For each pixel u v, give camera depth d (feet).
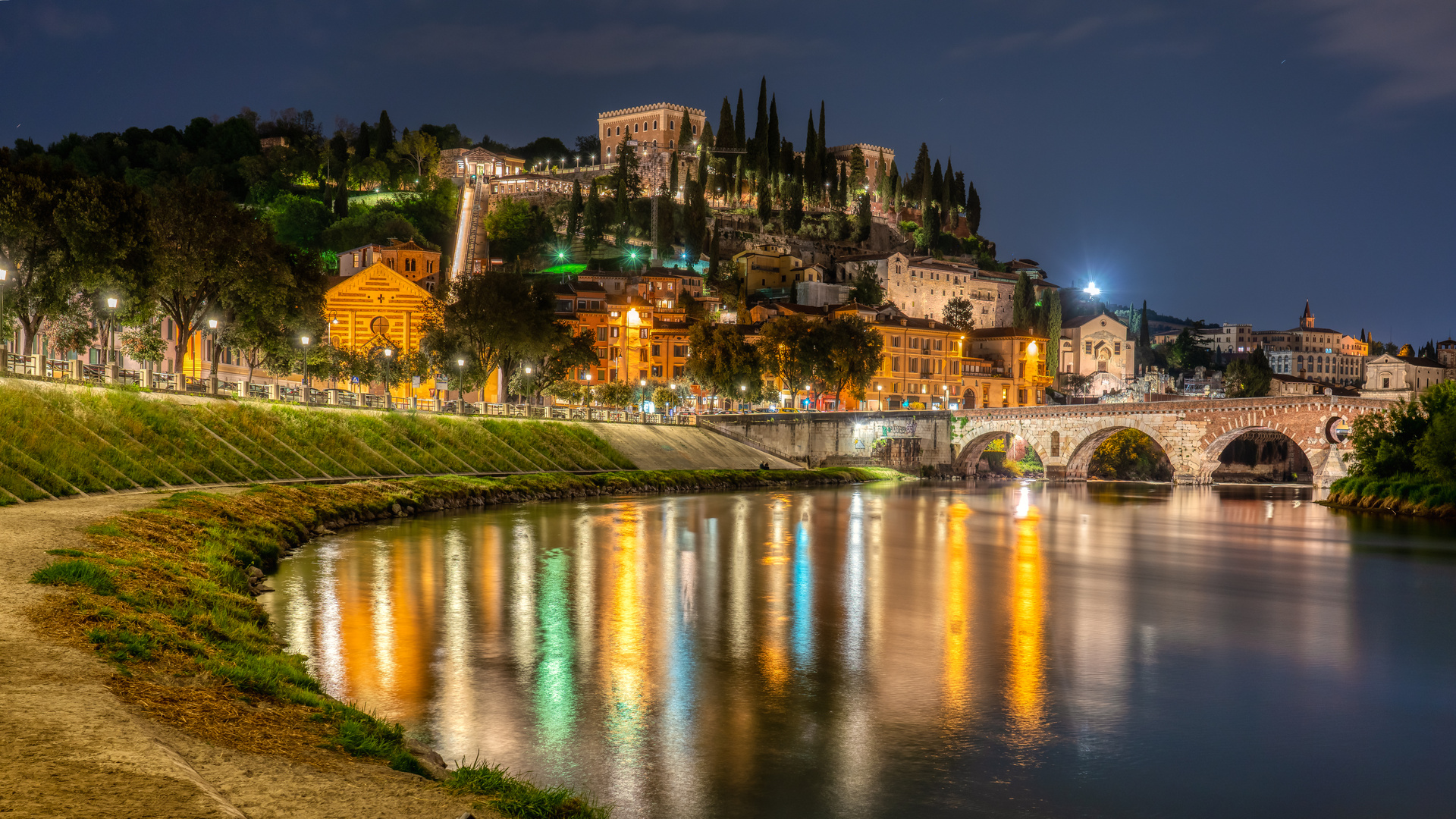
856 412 575.38
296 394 340.59
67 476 183.52
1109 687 116.26
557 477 370.12
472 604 149.69
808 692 109.70
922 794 81.97
